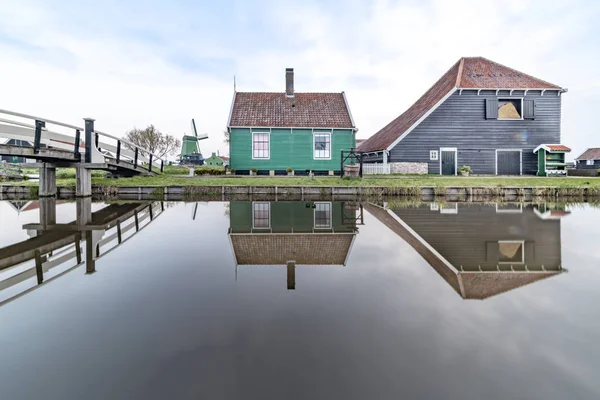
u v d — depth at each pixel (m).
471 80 20.69
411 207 11.32
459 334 2.46
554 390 1.84
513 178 17.28
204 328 2.58
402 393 1.82
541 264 4.38
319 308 2.96
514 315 2.78
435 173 20.44
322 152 20.30
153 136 52.53
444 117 20.41
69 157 12.23
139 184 15.62
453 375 1.97
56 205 11.80
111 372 2.02
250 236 6.39
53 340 2.39
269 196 15.23
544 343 2.32
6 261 4.57
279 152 20.14
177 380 1.94
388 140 22.17
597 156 47.44
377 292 3.36
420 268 4.23
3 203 12.34
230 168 19.89
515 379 1.94
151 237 6.28
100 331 2.52
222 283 3.65
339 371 2.01
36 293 3.33
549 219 8.34
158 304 3.05
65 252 5.12
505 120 20.34
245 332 2.51
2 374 1.99
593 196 14.43
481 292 3.33
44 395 1.81
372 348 2.28
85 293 3.34
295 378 1.95
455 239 6.02
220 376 1.97
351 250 5.24
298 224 7.84
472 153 20.45
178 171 22.83
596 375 1.97
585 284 3.56
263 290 3.44
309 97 22.22
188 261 4.59
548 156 19.47
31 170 24.84
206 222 8.12
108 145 15.38
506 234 6.47
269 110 21.09
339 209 10.83
